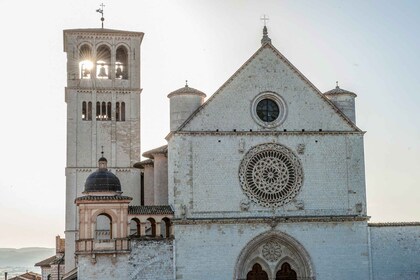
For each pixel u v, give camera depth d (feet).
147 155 293.02
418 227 243.40
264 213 235.40
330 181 240.94
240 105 239.71
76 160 304.71
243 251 230.68
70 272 274.57
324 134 242.78
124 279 223.10
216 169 234.58
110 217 227.40
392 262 240.12
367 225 240.53
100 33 313.32
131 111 312.50
